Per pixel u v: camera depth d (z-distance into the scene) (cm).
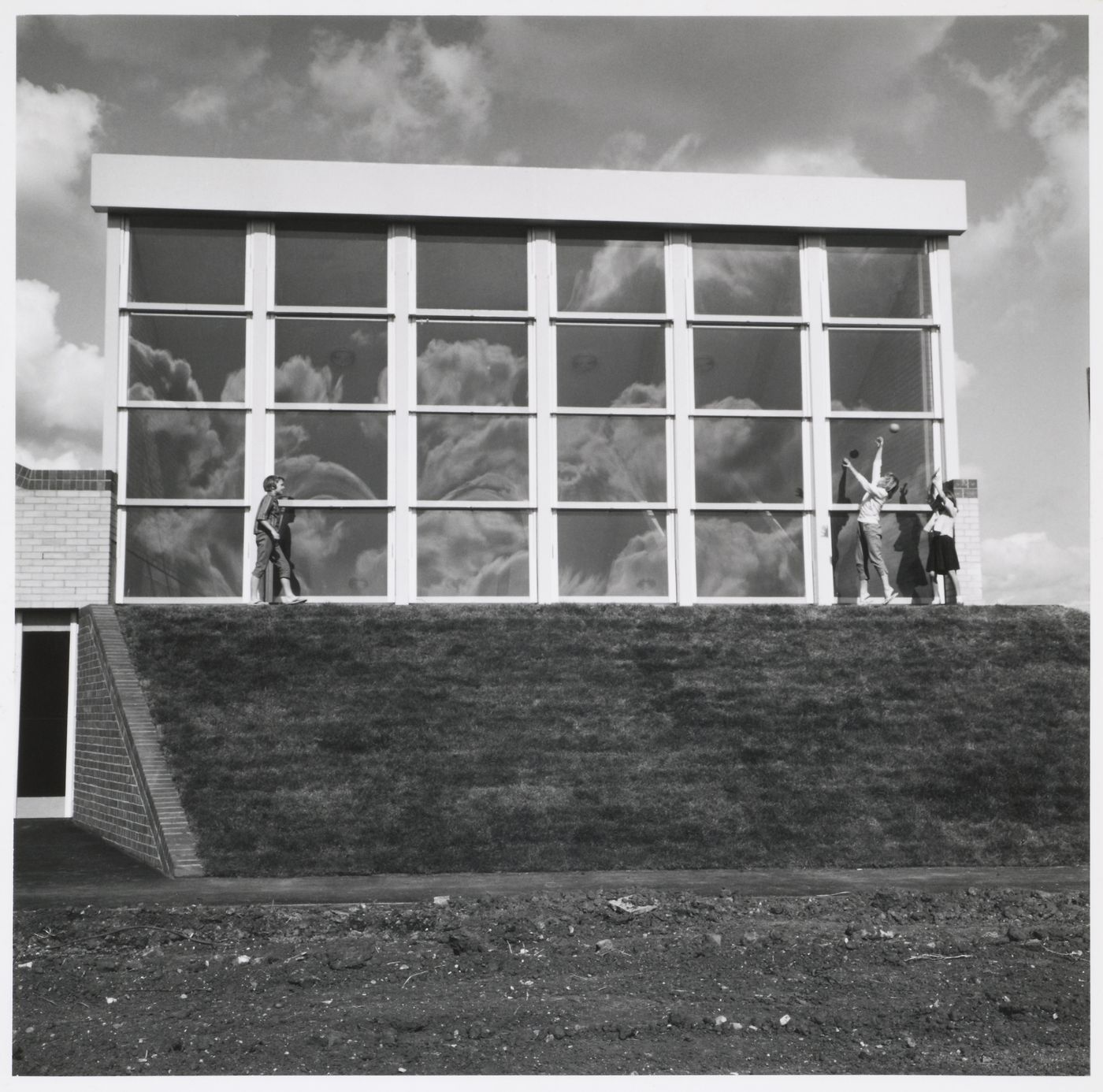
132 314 1730
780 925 828
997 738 1309
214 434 1728
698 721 1320
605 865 1076
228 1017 636
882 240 1867
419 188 1752
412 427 1755
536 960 740
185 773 1189
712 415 1805
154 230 1744
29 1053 590
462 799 1165
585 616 1573
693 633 1534
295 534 1723
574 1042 598
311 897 951
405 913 864
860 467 1830
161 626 1477
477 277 1789
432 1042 596
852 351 1855
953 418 1844
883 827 1148
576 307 1802
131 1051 589
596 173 1783
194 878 1044
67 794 1566
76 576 1619
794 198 1814
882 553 1812
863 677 1429
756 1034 612
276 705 1314
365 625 1513
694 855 1092
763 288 1838
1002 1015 641
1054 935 784
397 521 1731
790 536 1809
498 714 1318
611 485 1780
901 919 854
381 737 1260
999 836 1144
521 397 1783
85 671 1505
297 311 1747
